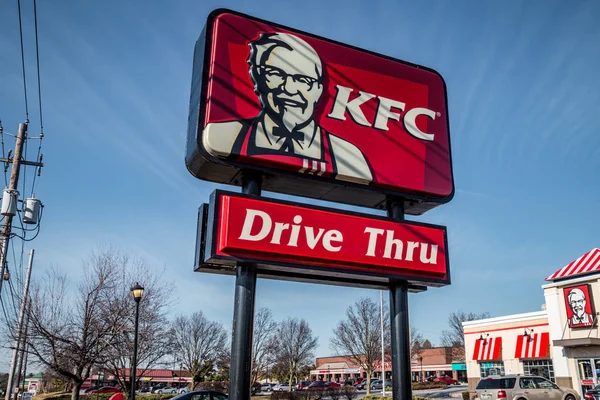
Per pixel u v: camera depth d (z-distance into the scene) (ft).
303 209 24.80
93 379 176.55
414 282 27.20
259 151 25.14
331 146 27.02
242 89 25.84
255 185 25.25
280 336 189.16
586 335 75.66
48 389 139.03
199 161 24.79
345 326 179.73
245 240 23.20
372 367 150.00
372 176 27.55
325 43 29.09
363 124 28.35
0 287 48.98
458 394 127.03
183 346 148.87
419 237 27.12
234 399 21.75
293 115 26.55
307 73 27.81
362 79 29.35
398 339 26.27
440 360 235.81
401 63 30.99
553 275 82.43
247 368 22.35
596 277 75.36
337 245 24.99
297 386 201.77
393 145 28.81
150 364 77.05
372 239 25.94
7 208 50.19
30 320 62.49
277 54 27.32
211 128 24.43
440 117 30.96
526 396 60.49
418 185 28.76
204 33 26.55
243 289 23.27
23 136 54.19
